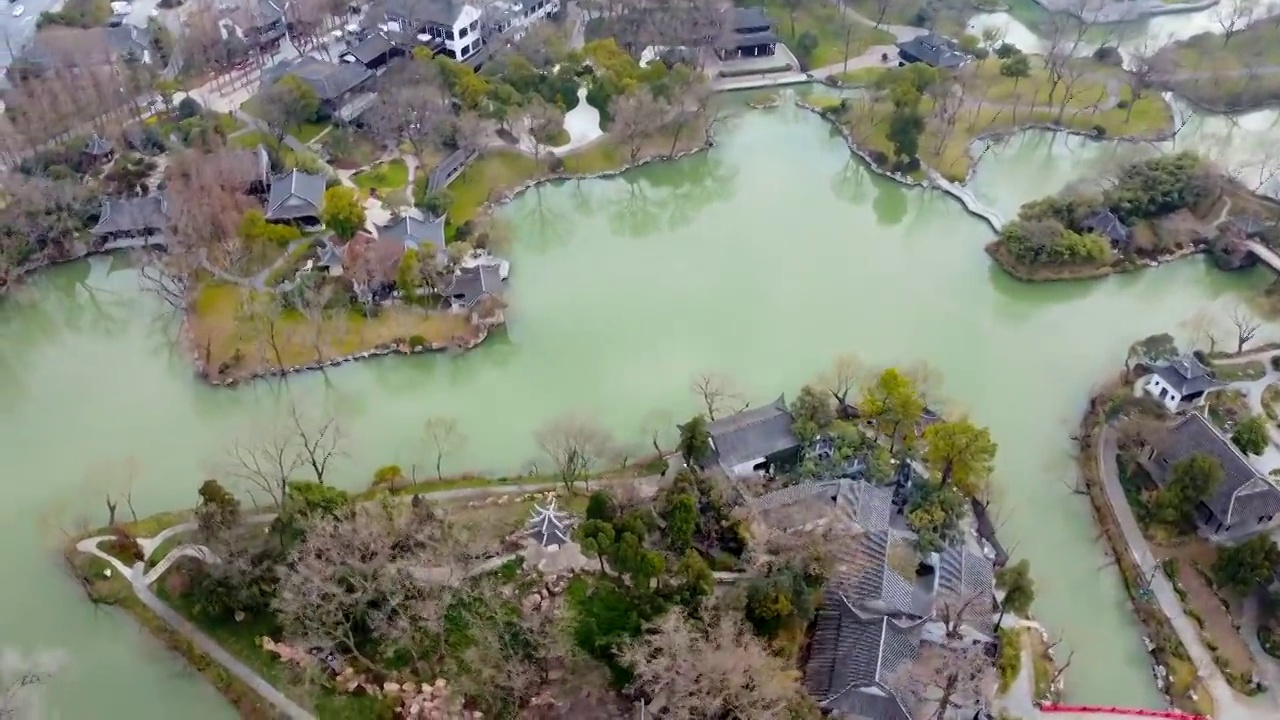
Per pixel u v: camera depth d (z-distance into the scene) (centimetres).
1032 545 8906
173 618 8156
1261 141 15138
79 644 8075
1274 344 10981
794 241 13312
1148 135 15238
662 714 6956
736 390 10469
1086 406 10375
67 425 10381
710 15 16638
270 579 8075
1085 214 12712
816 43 17288
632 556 7662
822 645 7569
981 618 7719
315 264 11925
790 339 11356
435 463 9781
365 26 17162
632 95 14250
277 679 7706
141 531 8881
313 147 14550
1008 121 15412
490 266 11844
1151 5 19162
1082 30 17762
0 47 17088
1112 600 8462
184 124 14438
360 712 7462
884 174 14388
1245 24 18162
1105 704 7662
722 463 9006
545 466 9650
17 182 12731
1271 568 8056
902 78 14650
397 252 11575
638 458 9669
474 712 7306
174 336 11562
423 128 14075
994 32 17588
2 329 12088
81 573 8475
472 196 13688
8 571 8662
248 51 16975
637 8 16850
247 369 10769
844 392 9906
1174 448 9119
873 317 11756
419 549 8150
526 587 8156
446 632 7800
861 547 8075
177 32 17362
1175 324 11638
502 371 10975
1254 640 8012
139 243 12700
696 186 14775
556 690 7306
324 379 10856
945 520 8481
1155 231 12575
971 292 12250
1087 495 9331
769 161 15125
